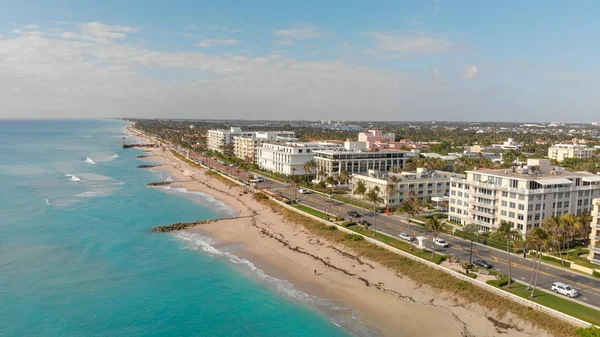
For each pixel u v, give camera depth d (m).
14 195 187.12
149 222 148.38
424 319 80.06
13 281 95.50
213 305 86.69
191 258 112.81
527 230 117.88
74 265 106.12
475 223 131.00
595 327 68.00
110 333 75.94
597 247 99.12
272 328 78.06
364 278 98.19
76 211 161.25
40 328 76.56
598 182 128.25
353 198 179.25
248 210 168.12
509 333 74.12
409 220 135.38
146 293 91.69
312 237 127.06
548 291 83.94
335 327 78.06
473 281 88.88
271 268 105.94
